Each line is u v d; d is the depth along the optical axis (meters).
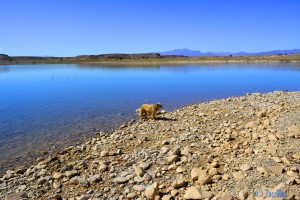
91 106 26.91
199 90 37.75
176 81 49.84
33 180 10.98
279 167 8.94
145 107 20.23
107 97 32.62
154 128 17.41
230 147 12.10
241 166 9.61
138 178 10.20
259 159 9.88
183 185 9.38
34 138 16.80
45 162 12.76
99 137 16.61
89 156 12.93
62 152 14.00
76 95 34.75
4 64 158.12
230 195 7.78
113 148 14.13
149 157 12.13
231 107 21.50
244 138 13.25
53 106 27.25
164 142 13.92
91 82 51.19
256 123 15.10
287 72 68.25
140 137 15.73
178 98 31.14
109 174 10.98
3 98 33.31
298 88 38.97
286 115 14.64
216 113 19.77
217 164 10.38
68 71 86.06
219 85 43.31
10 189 10.33
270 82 46.88
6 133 17.88
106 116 22.30
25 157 13.84
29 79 60.28
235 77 56.47
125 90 38.72
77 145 15.39
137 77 59.97
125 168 11.41
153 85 44.16
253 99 24.17
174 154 12.00
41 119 21.62
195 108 22.73
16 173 11.80
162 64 121.31
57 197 9.53
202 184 9.15
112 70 85.62
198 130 15.68
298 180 8.05
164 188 9.46
